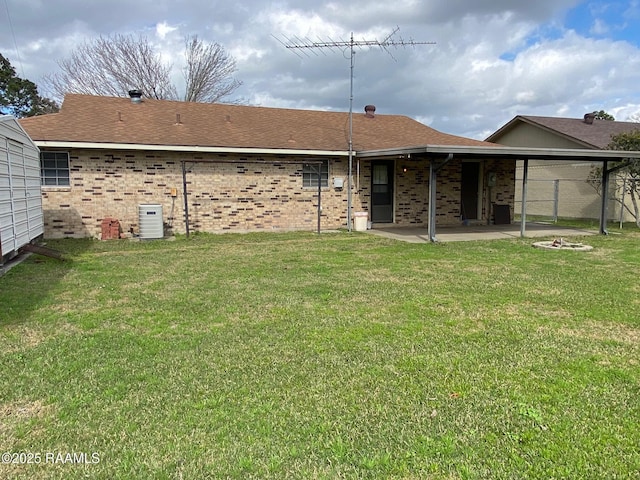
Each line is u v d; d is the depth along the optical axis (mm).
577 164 17234
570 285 6113
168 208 11875
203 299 5367
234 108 15195
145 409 2768
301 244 10227
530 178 19547
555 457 2293
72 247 9633
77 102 13109
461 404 2834
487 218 15195
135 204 11562
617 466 2219
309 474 2172
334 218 13602
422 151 9734
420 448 2371
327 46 12852
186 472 2188
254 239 11070
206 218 12258
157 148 11219
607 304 5176
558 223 15547
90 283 6168
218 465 2238
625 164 12039
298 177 13070
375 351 3709
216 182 12266
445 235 11977
